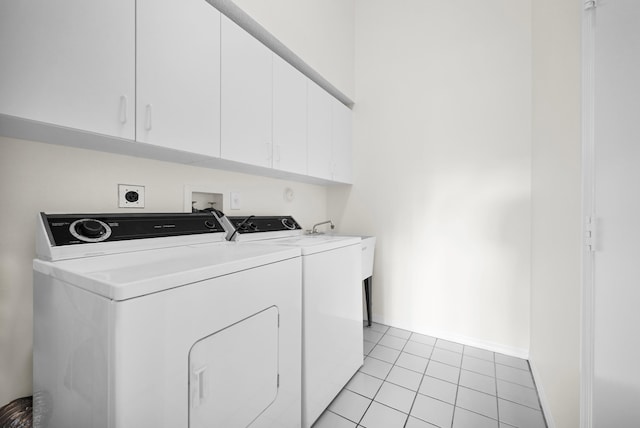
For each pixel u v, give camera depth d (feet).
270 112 5.37
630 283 1.93
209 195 5.59
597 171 2.54
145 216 4.09
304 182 8.14
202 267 2.60
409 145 7.79
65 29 2.77
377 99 8.33
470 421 4.33
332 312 4.78
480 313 6.81
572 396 3.21
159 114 3.57
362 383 5.32
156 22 3.53
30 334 3.28
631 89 1.91
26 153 3.26
